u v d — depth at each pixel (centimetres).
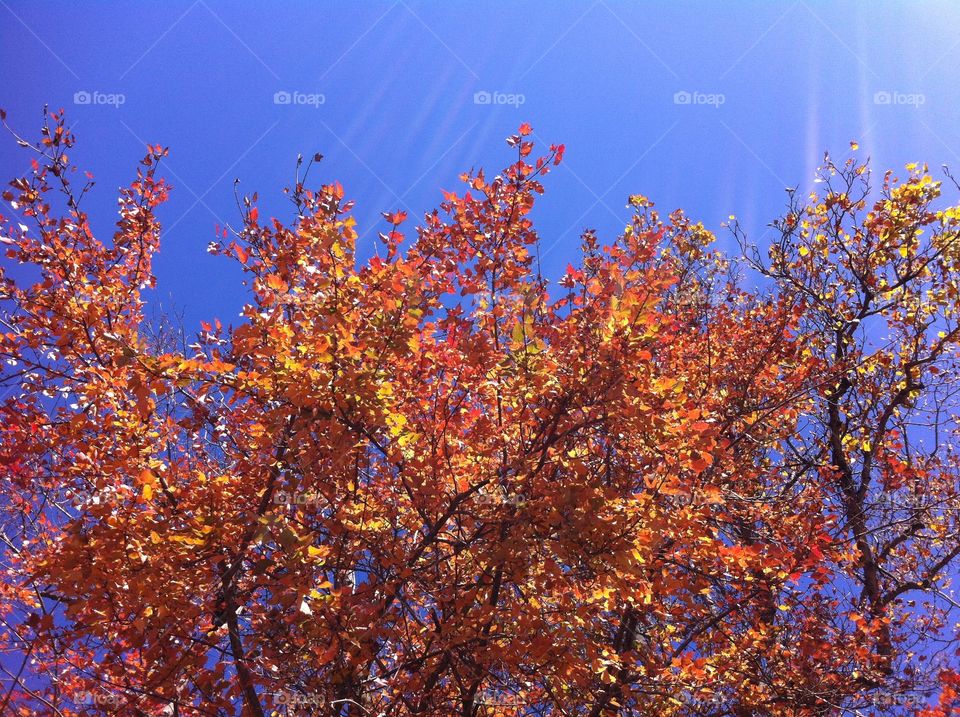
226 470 624
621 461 615
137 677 570
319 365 534
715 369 963
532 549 576
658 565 643
